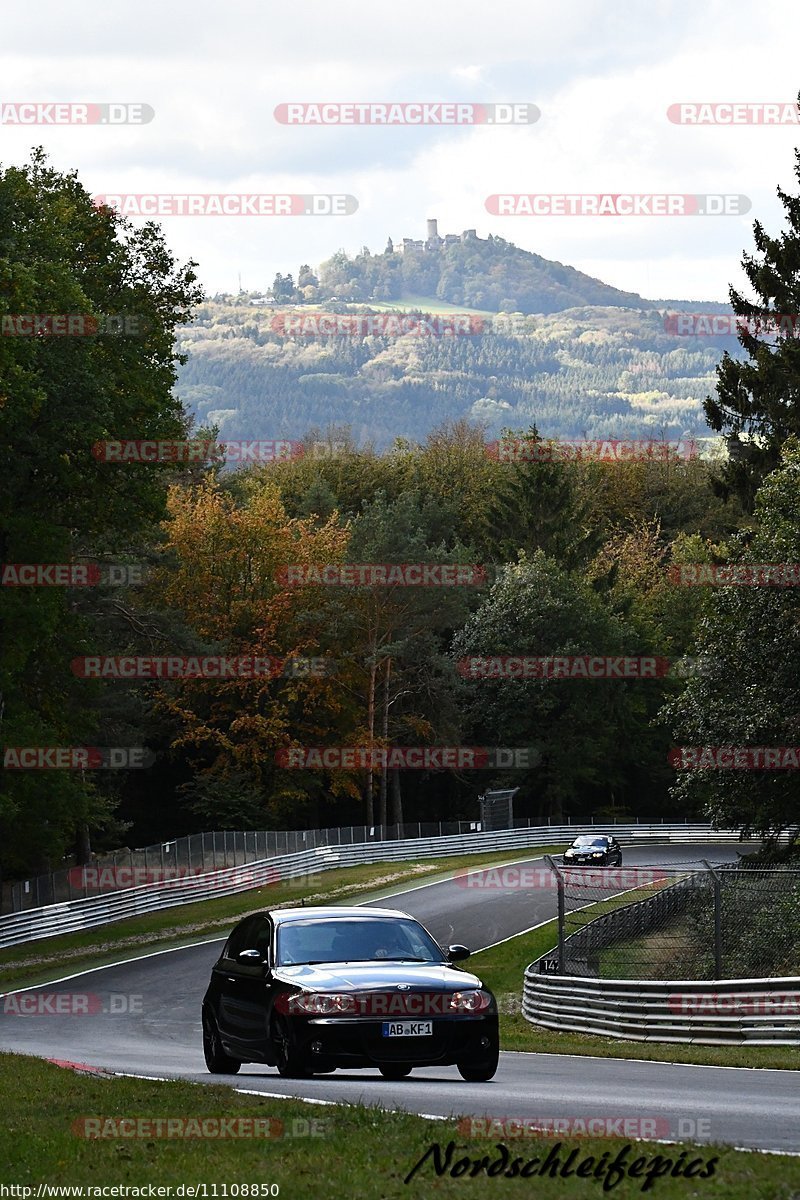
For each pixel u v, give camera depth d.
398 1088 17.91
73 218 58.56
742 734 46.66
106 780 96.88
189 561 105.50
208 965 54.34
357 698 112.00
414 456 154.50
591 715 115.88
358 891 77.56
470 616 118.00
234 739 106.31
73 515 60.97
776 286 71.88
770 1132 13.60
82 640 66.31
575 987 34.22
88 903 65.06
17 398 48.84
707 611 50.47
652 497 152.00
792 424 68.94
